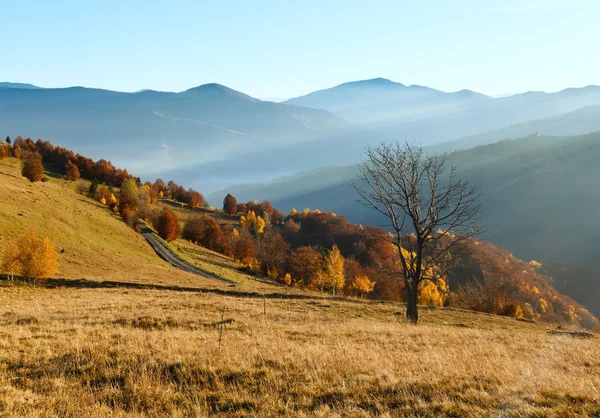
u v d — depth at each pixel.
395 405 7.66
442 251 24.12
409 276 24.67
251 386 8.84
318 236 145.38
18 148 155.25
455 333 19.44
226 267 83.88
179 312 22.17
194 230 122.62
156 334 14.05
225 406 7.86
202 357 10.65
